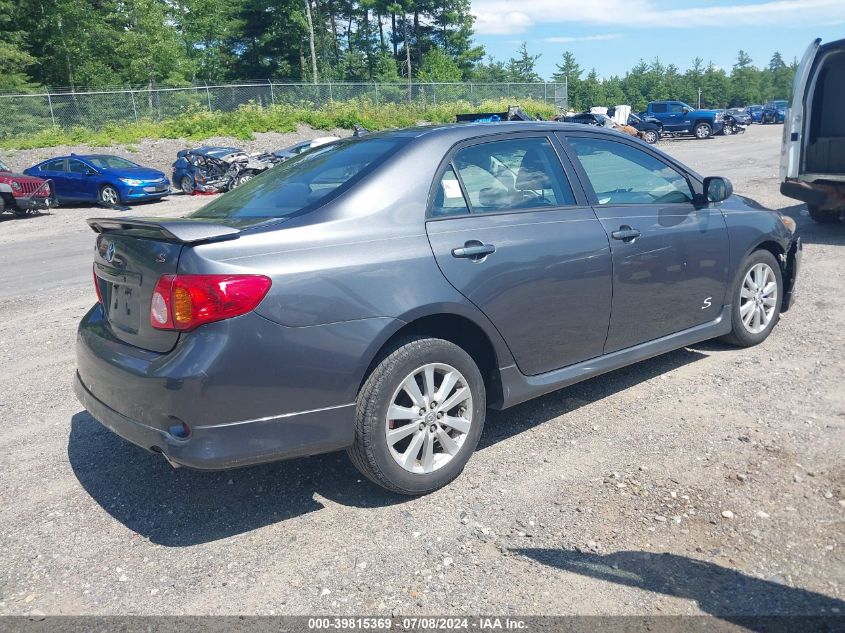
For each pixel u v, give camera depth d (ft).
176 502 11.85
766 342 18.11
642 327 14.60
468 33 216.33
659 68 339.36
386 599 9.07
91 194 66.23
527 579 9.32
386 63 195.21
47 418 15.64
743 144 106.52
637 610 8.64
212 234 9.87
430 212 11.66
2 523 11.36
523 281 12.27
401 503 11.44
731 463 12.05
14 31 131.85
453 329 12.19
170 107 107.14
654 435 13.26
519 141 13.26
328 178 11.96
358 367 10.52
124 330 11.03
